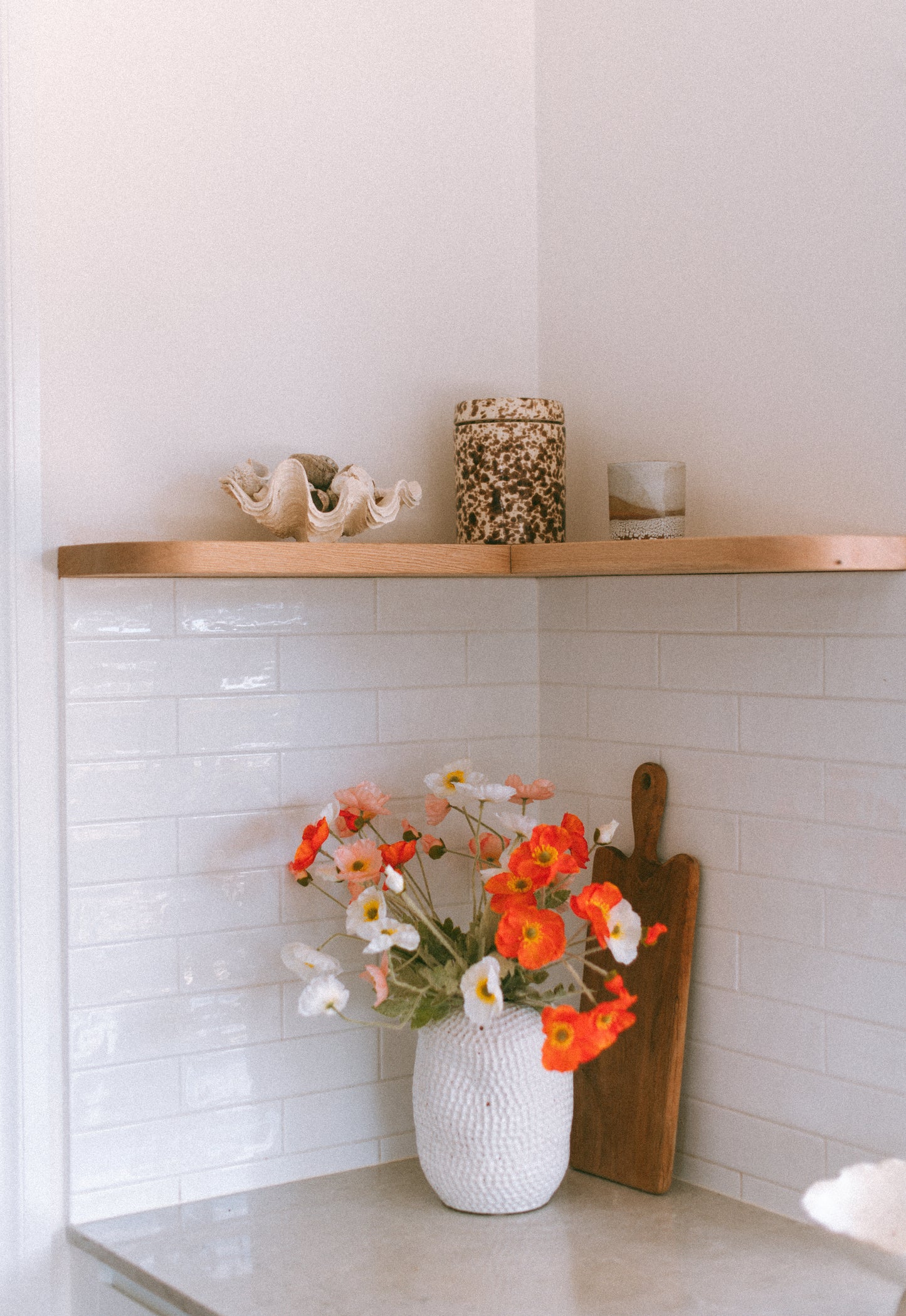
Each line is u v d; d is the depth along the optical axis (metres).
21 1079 1.68
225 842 1.82
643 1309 1.48
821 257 1.65
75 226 1.70
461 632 2.02
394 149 1.95
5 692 1.68
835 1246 1.64
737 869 1.78
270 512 1.65
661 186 1.87
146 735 1.76
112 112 1.72
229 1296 1.52
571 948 1.99
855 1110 1.63
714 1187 1.81
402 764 1.97
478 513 1.84
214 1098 1.81
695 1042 1.83
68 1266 1.73
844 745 1.64
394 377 1.96
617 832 1.95
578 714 2.02
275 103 1.85
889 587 1.58
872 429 1.60
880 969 1.60
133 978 1.75
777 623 1.72
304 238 1.87
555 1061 1.56
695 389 1.83
